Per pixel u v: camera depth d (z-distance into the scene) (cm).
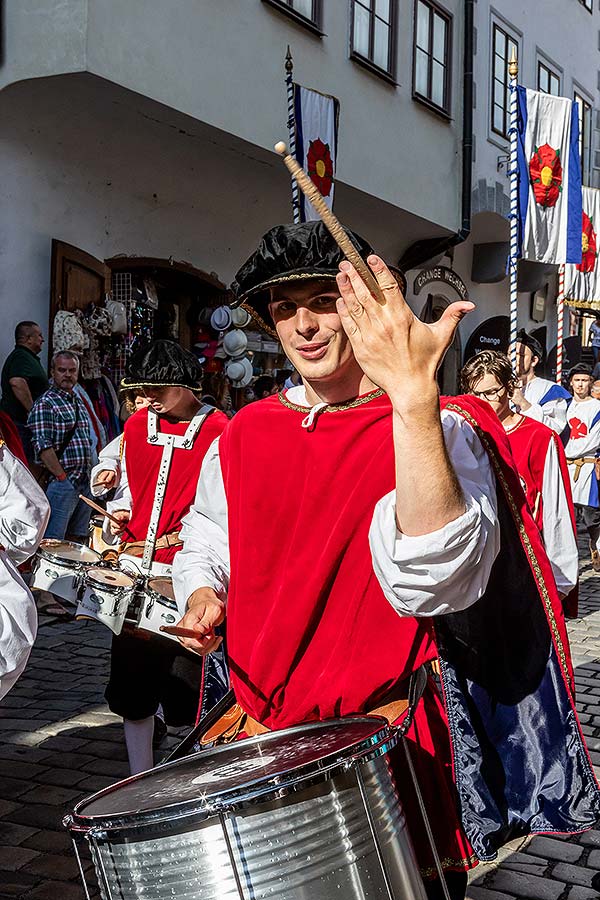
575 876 357
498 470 212
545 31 1884
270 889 160
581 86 2084
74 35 824
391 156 1324
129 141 977
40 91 863
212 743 217
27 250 912
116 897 169
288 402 219
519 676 210
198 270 1123
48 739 490
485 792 203
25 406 823
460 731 204
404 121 1348
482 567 183
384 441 201
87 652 655
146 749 389
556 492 416
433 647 204
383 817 171
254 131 1020
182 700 388
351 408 209
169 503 395
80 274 954
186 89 930
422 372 165
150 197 1049
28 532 347
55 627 718
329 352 206
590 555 1118
